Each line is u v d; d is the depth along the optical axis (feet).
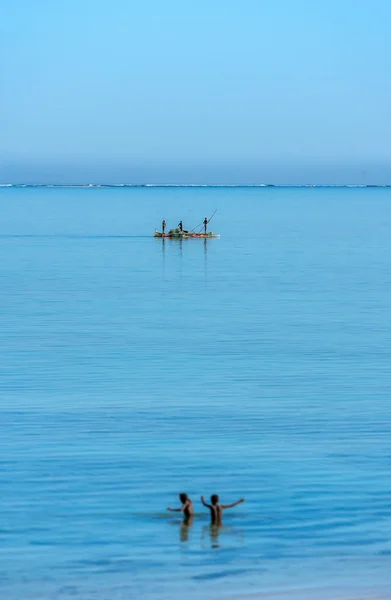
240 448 160.15
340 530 127.95
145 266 464.65
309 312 309.01
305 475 147.23
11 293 355.56
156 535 126.31
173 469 149.69
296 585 112.88
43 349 242.58
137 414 180.55
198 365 223.92
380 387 202.49
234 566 117.80
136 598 108.88
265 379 209.77
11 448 159.43
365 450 159.33
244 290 368.68
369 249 584.40
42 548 122.01
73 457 155.02
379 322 288.30
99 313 304.71
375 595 110.63
